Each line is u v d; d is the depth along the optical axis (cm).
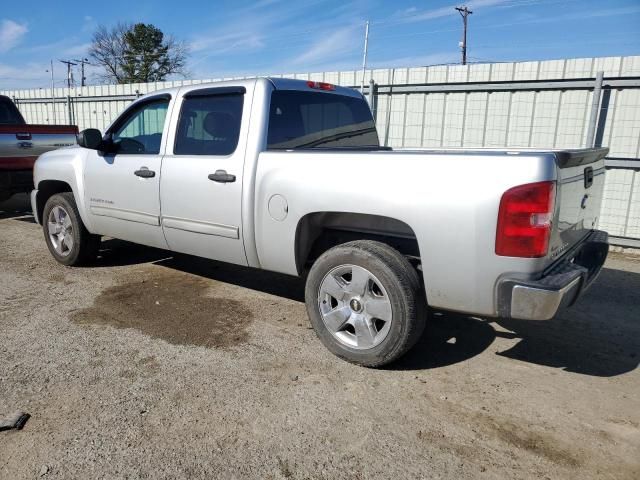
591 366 361
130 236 500
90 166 519
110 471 244
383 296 331
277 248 379
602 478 245
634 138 700
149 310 449
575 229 343
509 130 779
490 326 430
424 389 322
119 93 1319
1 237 732
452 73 805
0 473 241
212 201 410
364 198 328
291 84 420
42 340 385
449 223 300
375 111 889
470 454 260
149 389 317
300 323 424
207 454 257
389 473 246
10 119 880
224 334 400
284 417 289
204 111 426
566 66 721
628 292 531
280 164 369
